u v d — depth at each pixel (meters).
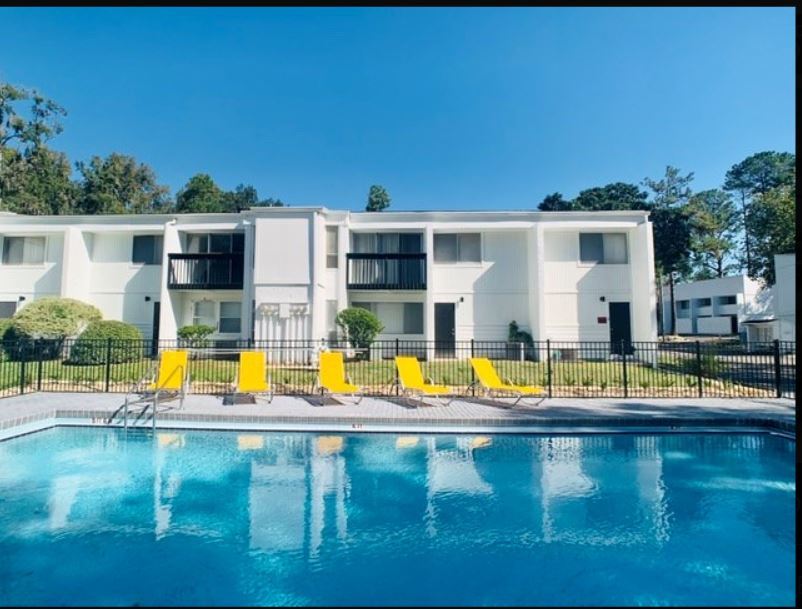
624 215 16.97
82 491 5.27
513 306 17.81
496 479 5.68
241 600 3.19
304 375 12.55
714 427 7.62
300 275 15.97
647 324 16.16
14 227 17.45
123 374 11.74
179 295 17.91
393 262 17.20
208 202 37.16
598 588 3.37
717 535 4.23
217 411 7.98
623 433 7.46
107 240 18.19
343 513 4.72
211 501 5.01
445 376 12.19
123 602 3.14
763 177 47.12
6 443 6.97
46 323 14.47
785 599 3.21
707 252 42.00
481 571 3.62
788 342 13.40
